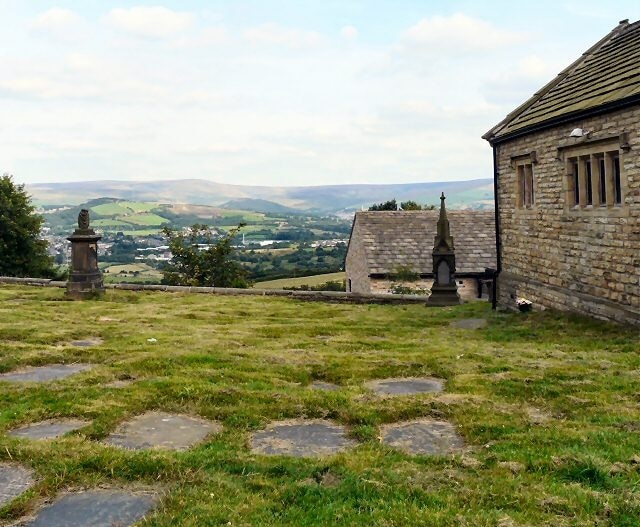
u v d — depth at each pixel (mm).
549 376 8883
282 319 16578
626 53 14883
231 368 9523
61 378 9008
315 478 5469
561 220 14984
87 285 19516
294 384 8852
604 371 9148
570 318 14102
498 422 6883
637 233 11938
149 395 7844
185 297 21156
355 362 10141
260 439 6602
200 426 6984
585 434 6363
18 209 38906
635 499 4840
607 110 12586
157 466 5578
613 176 12953
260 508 4844
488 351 11109
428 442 6473
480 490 5098
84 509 4887
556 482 5266
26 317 14766
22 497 4992
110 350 10805
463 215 33562
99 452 5840
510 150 17875
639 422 6742
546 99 17094
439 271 20875
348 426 7055
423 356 10602
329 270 51594
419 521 4555
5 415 7102
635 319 11953
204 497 5031
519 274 17609
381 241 31250
